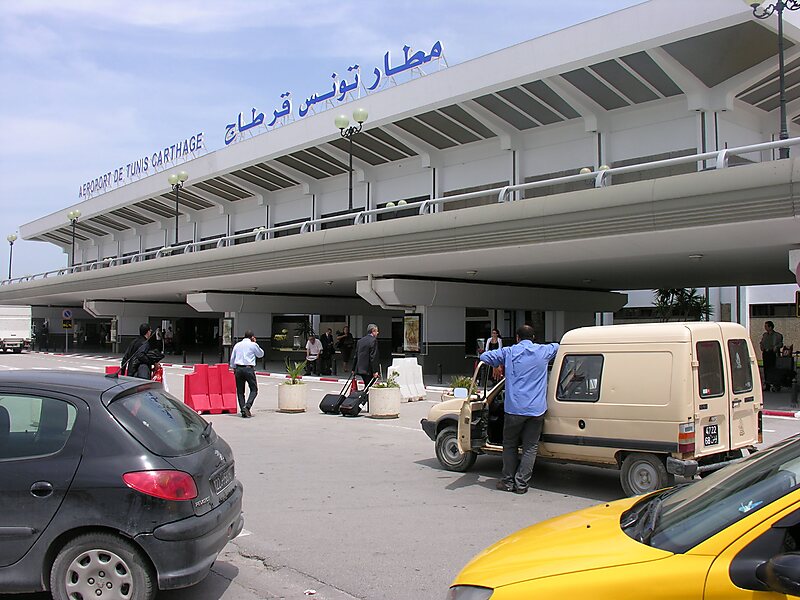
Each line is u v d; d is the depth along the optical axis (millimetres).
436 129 31094
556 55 24188
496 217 18578
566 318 30438
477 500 8094
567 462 8430
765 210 13891
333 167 37750
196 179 42594
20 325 51188
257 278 28688
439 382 23344
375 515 7457
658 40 21531
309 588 5406
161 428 4961
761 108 26031
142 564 4500
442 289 25172
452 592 3260
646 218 15656
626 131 26469
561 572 2996
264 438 12641
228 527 5148
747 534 2771
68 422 4695
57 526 4469
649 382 7574
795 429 13648
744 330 8398
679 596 2721
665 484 7496
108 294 42469
